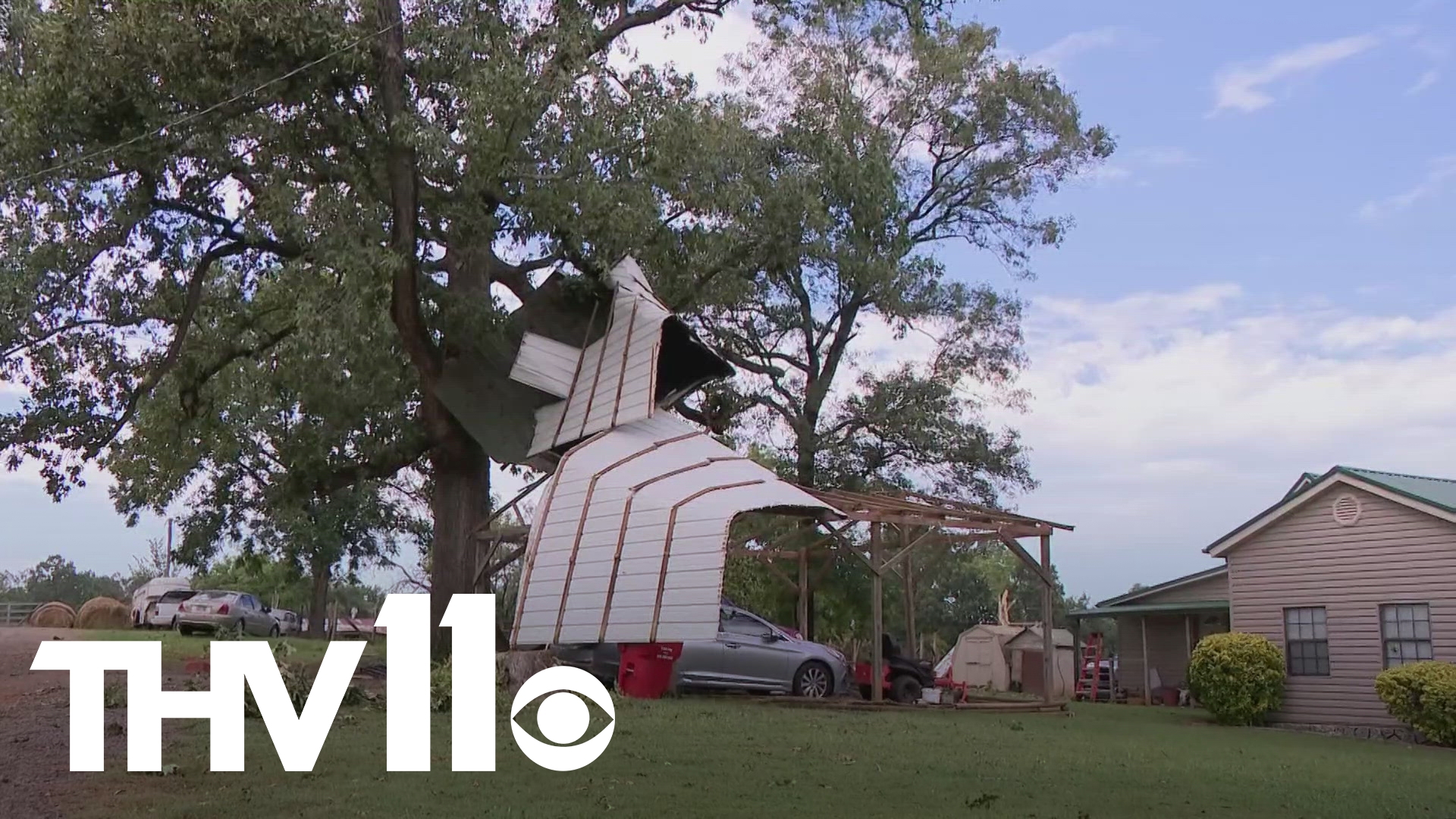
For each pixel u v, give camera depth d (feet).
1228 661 70.38
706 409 90.84
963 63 95.09
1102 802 29.71
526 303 71.41
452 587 69.72
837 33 93.30
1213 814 28.53
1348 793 34.06
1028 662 116.57
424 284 64.85
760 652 60.85
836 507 58.85
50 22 52.80
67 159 55.42
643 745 36.42
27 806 25.11
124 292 66.95
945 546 73.77
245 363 78.38
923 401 100.22
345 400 71.97
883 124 96.43
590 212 60.95
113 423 68.18
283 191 60.49
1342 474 71.67
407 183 59.93
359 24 59.16
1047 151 98.22
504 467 69.67
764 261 76.59
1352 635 70.69
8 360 64.49
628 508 43.70
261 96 58.29
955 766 34.99
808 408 102.22
